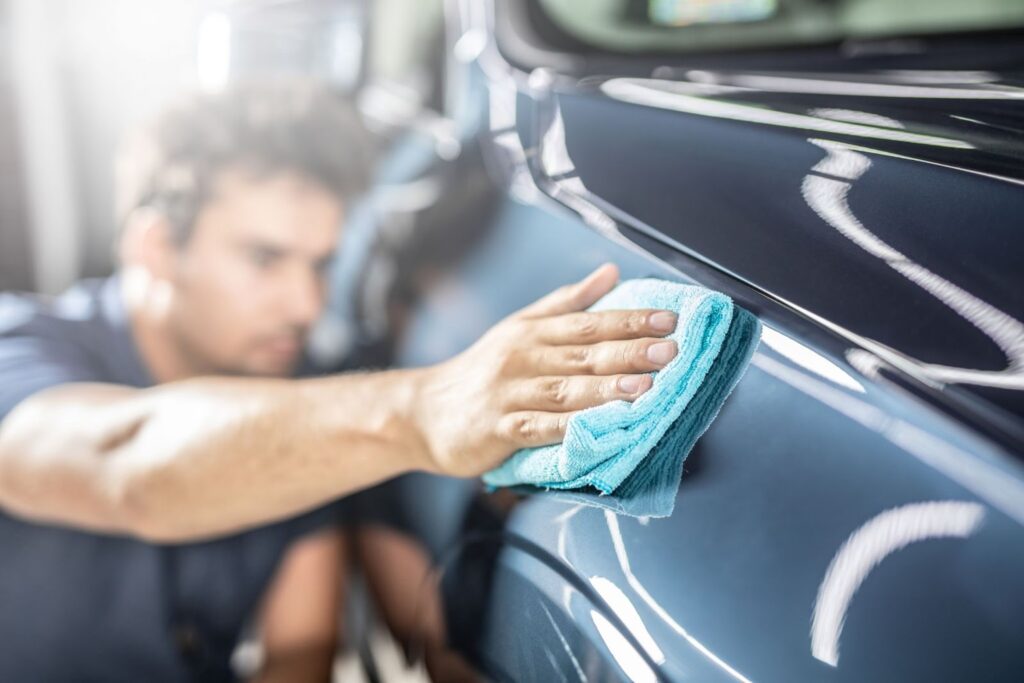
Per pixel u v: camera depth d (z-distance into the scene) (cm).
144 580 72
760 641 41
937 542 41
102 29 107
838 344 49
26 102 105
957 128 67
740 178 65
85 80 108
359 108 94
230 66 100
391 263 80
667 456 49
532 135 79
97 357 84
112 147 104
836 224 58
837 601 41
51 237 105
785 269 55
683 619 43
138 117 97
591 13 89
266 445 65
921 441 44
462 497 59
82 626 71
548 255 67
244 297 84
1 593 72
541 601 49
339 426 62
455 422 55
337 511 71
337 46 97
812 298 52
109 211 106
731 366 50
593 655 46
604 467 48
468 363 58
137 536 72
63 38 106
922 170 61
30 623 72
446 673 57
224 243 86
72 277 105
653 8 90
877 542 42
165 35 100
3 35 104
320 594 71
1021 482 42
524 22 89
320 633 71
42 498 73
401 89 93
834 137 67
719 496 47
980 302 50
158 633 73
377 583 67
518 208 74
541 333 54
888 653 39
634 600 45
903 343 49
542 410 51
